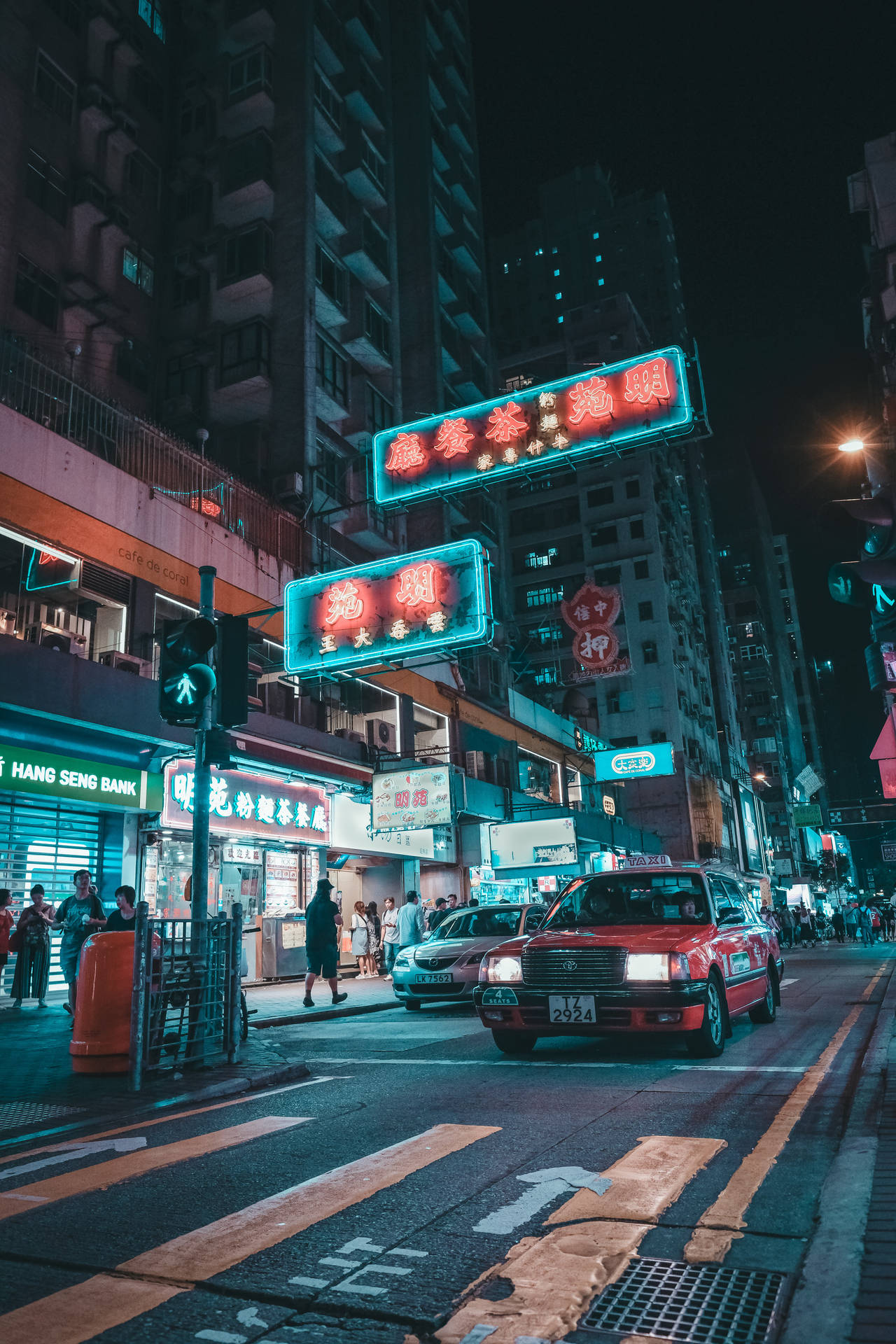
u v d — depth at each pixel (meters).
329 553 24.16
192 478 19.08
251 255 24.94
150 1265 3.08
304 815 19.66
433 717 27.23
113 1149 4.80
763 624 94.12
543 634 58.00
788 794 85.38
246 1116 5.61
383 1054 8.27
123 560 16.20
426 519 30.83
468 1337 2.51
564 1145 4.52
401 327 34.62
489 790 26.47
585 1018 7.02
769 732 84.31
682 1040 8.30
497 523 34.38
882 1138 4.27
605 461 14.02
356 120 29.67
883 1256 2.87
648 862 21.27
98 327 22.91
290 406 24.05
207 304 25.22
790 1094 5.62
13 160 20.84
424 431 15.23
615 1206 3.56
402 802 20.20
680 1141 4.52
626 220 80.75
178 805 16.20
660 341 77.06
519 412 14.48
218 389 24.33
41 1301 2.81
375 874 24.41
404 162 36.66
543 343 78.88
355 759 21.59
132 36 25.56
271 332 24.73
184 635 8.19
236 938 7.87
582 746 38.81
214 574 8.99
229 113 26.83
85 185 22.75
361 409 26.91
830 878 86.50
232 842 18.06
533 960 7.31
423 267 35.03
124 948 7.43
